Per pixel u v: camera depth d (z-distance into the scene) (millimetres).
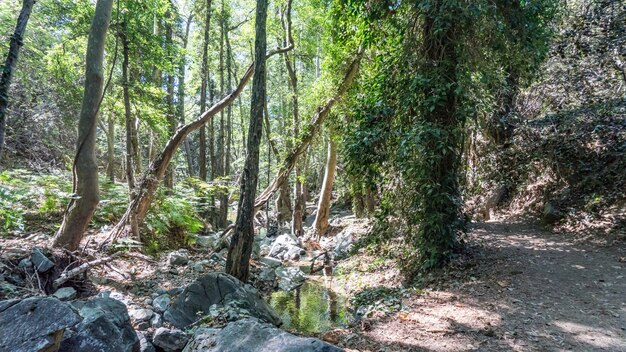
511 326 4492
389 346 4359
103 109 11086
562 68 10031
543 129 10812
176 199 11523
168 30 15070
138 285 7117
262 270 9812
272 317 5902
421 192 6789
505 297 5332
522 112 11805
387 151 7215
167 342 4305
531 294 5320
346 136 8227
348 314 6566
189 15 18672
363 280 8047
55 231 8633
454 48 6711
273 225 19344
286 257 12625
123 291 6680
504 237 8227
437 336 4477
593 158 9320
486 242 7855
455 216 6863
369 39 8305
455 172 6934
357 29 9211
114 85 10602
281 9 15367
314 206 25047
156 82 15422
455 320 4852
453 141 6711
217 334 3646
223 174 17438
